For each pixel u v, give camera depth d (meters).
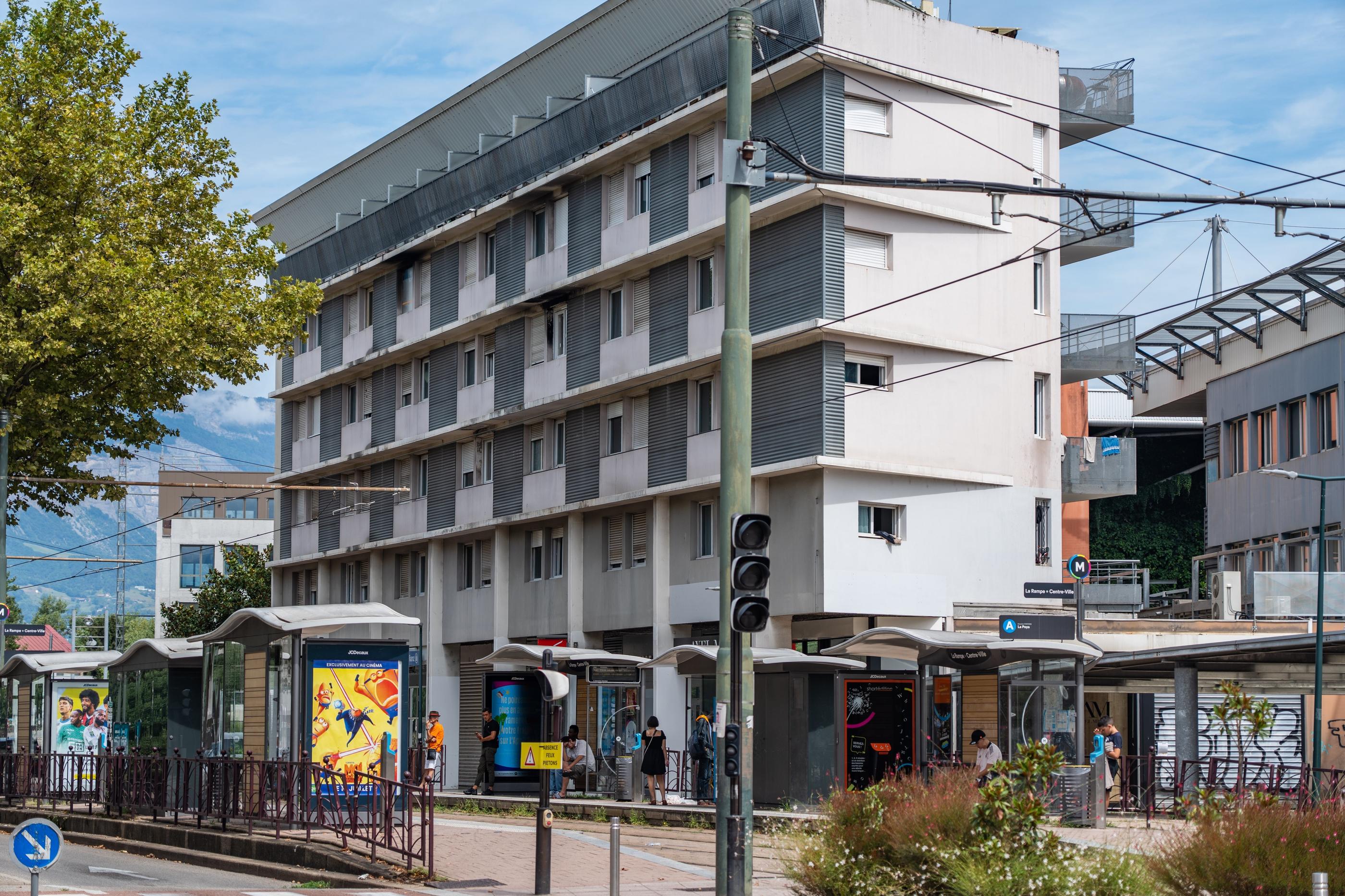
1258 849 13.05
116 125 35.75
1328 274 43.88
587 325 44.56
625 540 43.41
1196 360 53.00
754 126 38.84
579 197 44.97
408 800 19.22
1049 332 40.75
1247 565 48.78
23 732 34.03
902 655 27.92
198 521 115.94
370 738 22.11
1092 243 42.41
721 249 39.94
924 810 14.95
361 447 57.06
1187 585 59.97
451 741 50.94
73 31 36.09
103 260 34.16
